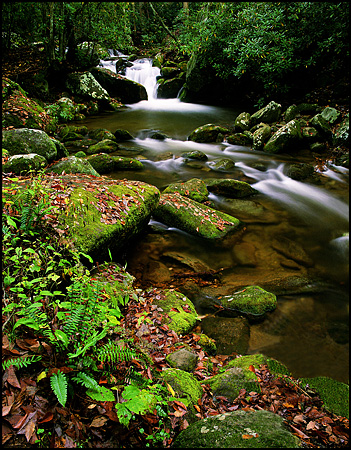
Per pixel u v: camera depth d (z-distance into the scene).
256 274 5.12
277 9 12.57
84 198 4.59
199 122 13.49
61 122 12.83
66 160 6.79
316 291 4.76
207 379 3.10
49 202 4.10
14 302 2.69
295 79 13.38
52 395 2.12
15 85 12.01
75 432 1.98
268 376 3.21
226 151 10.70
